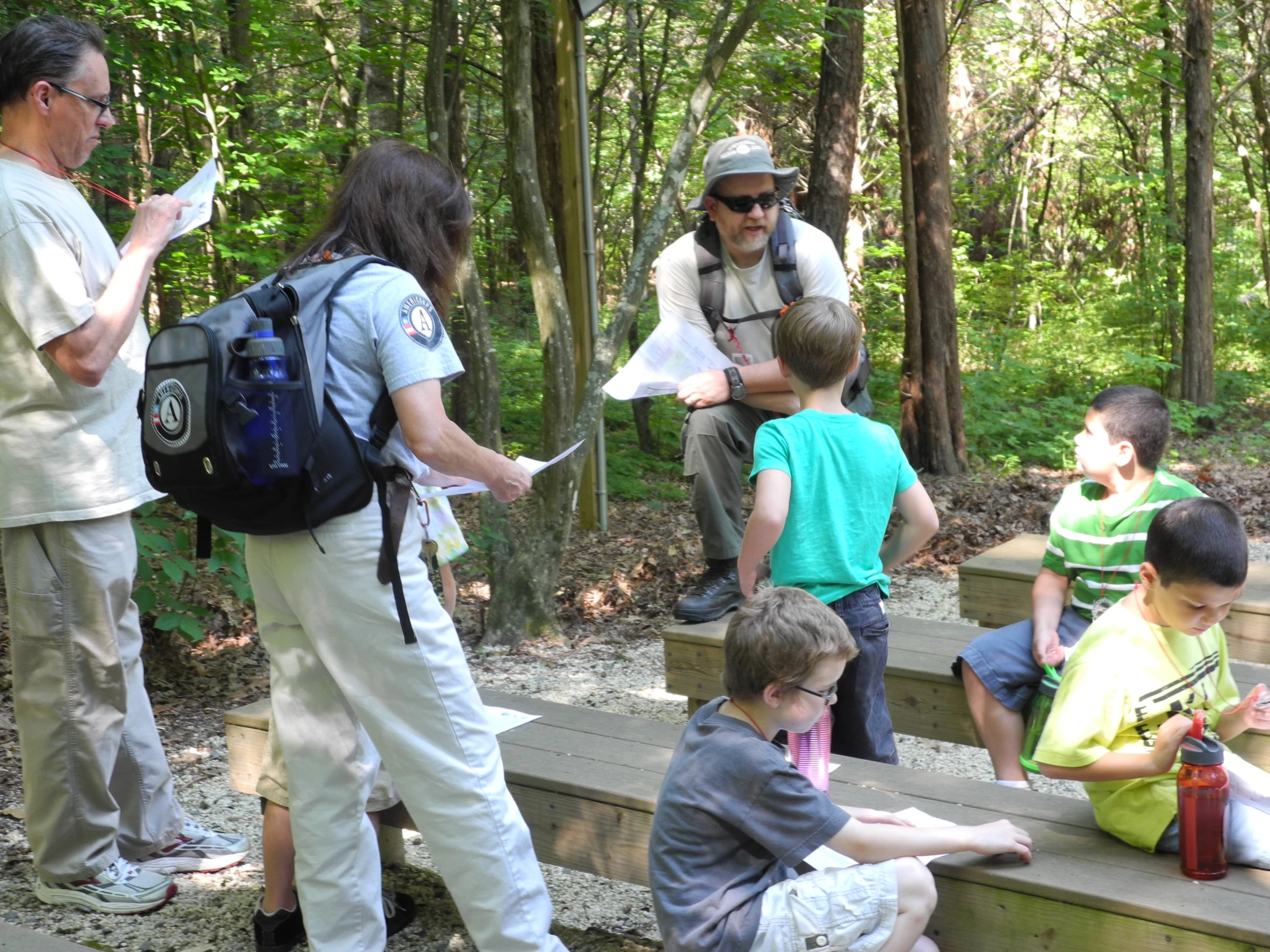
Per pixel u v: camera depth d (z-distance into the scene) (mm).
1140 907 1962
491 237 11383
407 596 2230
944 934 2182
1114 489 2969
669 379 3742
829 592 2785
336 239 2291
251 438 2035
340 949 2383
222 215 6941
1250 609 3611
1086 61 15172
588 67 11938
